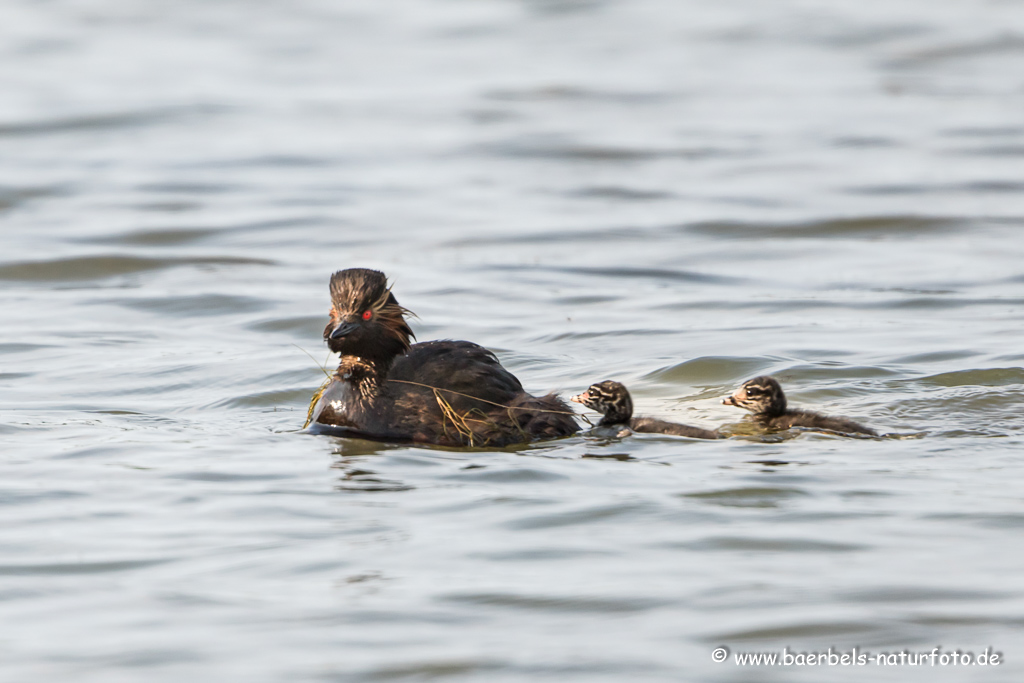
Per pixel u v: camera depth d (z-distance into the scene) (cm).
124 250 2483
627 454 1208
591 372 1620
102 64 4772
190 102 4150
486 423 1270
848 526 948
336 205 2920
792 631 761
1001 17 5253
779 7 5622
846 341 1758
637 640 755
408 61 4856
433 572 868
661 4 5769
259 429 1336
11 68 4678
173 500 1043
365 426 1305
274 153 3494
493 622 784
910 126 3712
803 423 1322
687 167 3291
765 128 3738
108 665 731
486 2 5916
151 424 1362
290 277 2291
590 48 5028
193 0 6031
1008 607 787
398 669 723
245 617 795
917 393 1458
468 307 2061
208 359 1703
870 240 2569
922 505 998
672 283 2248
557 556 895
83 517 997
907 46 4881
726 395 1493
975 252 2425
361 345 1296
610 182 3138
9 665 732
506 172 3275
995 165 3206
